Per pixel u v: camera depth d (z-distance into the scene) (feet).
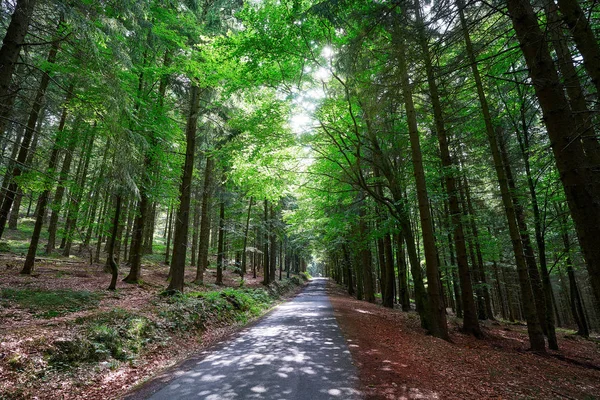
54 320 24.29
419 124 48.83
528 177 39.34
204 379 18.24
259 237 109.29
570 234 50.44
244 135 38.65
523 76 35.68
